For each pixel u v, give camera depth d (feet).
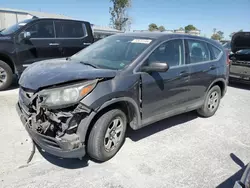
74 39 24.08
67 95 8.70
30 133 9.63
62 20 23.27
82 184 9.02
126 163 10.52
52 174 9.49
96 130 9.73
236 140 13.51
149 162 10.71
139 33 13.84
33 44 21.27
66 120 8.84
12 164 9.94
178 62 13.28
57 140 8.86
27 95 9.68
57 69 10.19
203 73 14.78
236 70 26.58
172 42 13.08
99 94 9.25
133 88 10.58
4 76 20.16
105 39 14.44
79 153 9.20
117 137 10.82
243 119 16.96
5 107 16.11
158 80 11.78
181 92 13.46
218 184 9.53
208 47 15.75
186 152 11.80
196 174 10.08
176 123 15.40
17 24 22.08
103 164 10.35
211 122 16.02
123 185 9.11
